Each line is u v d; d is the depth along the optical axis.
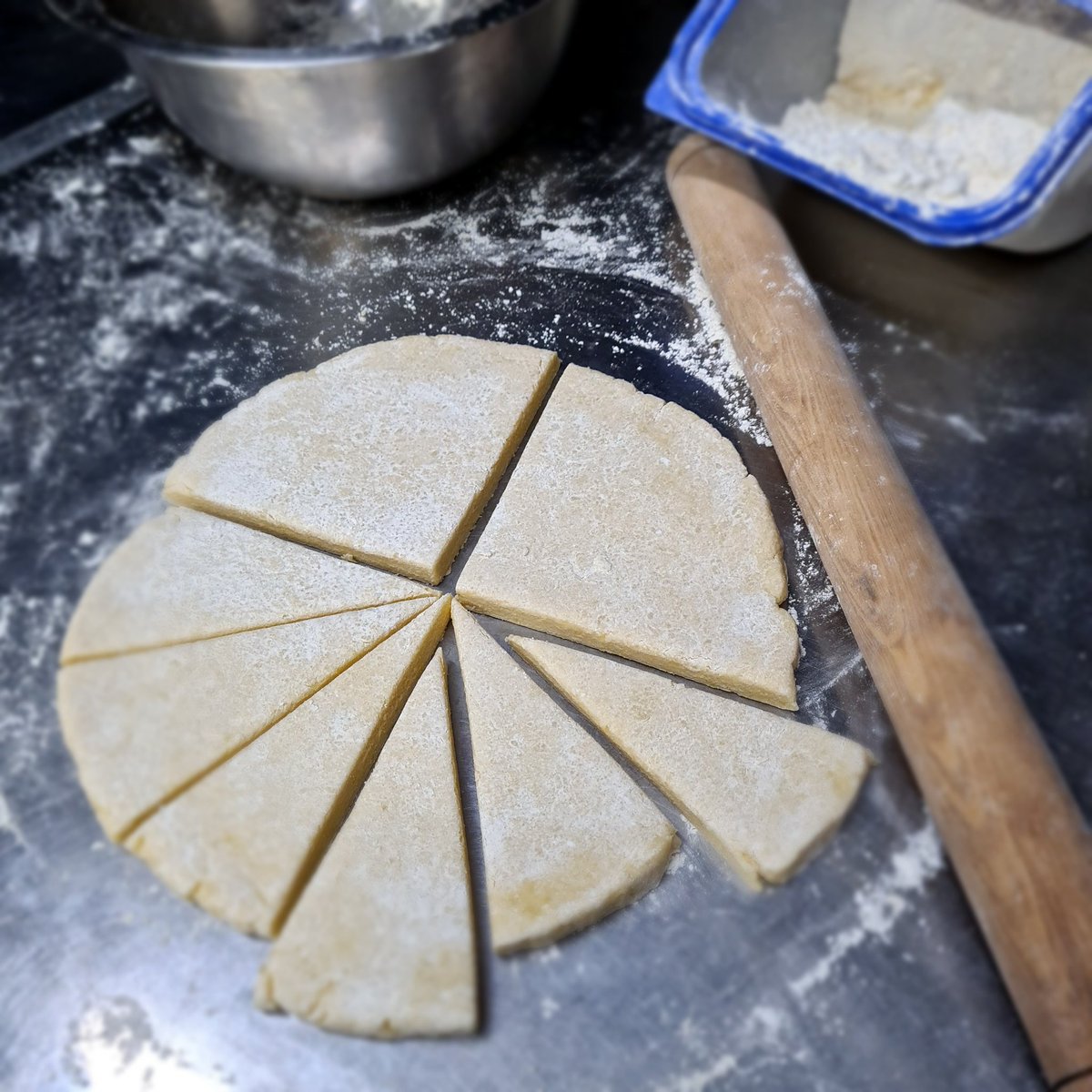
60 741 0.42
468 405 0.49
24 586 0.47
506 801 0.39
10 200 0.61
